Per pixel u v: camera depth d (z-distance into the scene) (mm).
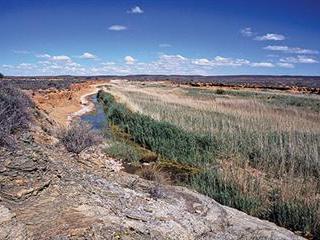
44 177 7965
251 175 14992
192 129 23109
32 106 18891
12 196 7059
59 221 6719
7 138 9031
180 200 9953
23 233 6184
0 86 15102
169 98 48656
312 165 16047
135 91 68875
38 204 7113
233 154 18359
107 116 34750
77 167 10383
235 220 9547
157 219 8078
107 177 10750
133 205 8500
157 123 24062
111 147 18484
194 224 8500
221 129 23125
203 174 15086
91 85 109438
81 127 15281
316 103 44750
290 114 30812
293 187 13266
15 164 7984
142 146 21938
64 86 71188
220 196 12555
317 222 10797
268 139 20234
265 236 8680
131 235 6977
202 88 87375
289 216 11195
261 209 12047
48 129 16219
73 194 7789
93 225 6820
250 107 35719
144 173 13914
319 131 21891
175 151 19281
